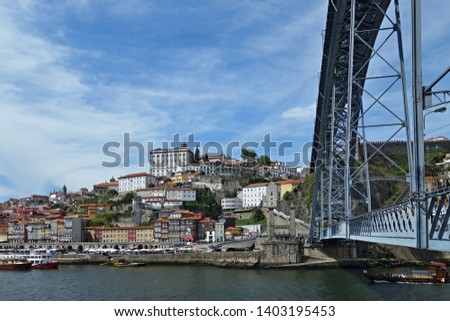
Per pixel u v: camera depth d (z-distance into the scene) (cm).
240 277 8081
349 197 5234
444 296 5703
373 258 10275
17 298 6272
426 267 9206
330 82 6009
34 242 17062
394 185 11688
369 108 4456
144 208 18588
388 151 12300
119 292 6575
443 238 2366
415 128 2641
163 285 7194
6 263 10606
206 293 6291
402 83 4134
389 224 3447
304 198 14838
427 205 2614
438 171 11106
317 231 9938
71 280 8156
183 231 15975
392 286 6575
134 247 14875
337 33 5169
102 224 18512
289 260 9794
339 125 6912
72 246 15350
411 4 2639
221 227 15450
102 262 12056
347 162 5144
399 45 4203
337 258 9856
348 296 5781
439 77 2450
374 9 4884
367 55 5569
